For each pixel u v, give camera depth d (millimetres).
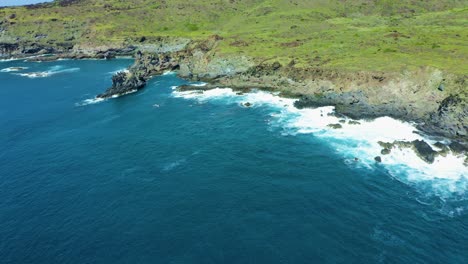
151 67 161750
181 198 62469
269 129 88750
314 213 56750
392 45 125938
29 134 95500
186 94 122812
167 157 77500
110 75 164125
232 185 65625
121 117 104625
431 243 49531
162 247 51250
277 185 64875
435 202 57906
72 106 118375
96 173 72438
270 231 53219
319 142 80125
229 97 115688
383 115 89125
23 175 73312
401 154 72062
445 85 88188
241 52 139375
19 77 167625
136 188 66250
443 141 75188
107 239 53500
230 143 82562
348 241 50469
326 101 100625
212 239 52219
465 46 112562
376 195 60469
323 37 151125
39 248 52500
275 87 117250
